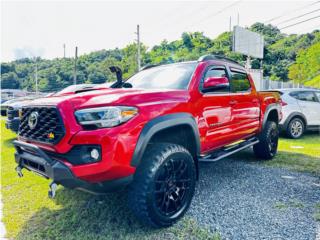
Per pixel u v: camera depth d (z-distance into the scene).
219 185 3.57
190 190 2.68
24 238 2.34
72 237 2.34
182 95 2.77
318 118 7.59
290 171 4.22
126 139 2.10
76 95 2.39
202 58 3.42
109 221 2.61
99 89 2.94
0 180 3.83
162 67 3.75
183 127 2.74
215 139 3.28
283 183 3.64
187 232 2.39
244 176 3.96
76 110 2.15
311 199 3.08
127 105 2.19
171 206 2.54
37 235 2.39
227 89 3.65
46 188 3.52
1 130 8.81
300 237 2.28
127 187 2.37
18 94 36.84
